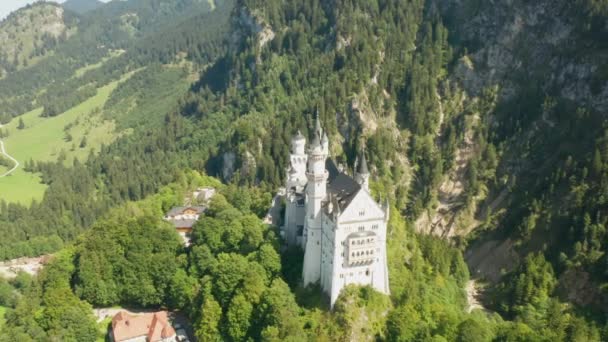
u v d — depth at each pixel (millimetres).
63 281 186375
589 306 192750
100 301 183250
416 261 182875
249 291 157125
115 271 186125
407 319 147375
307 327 150375
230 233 183250
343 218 148875
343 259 151750
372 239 151625
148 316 170375
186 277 181125
